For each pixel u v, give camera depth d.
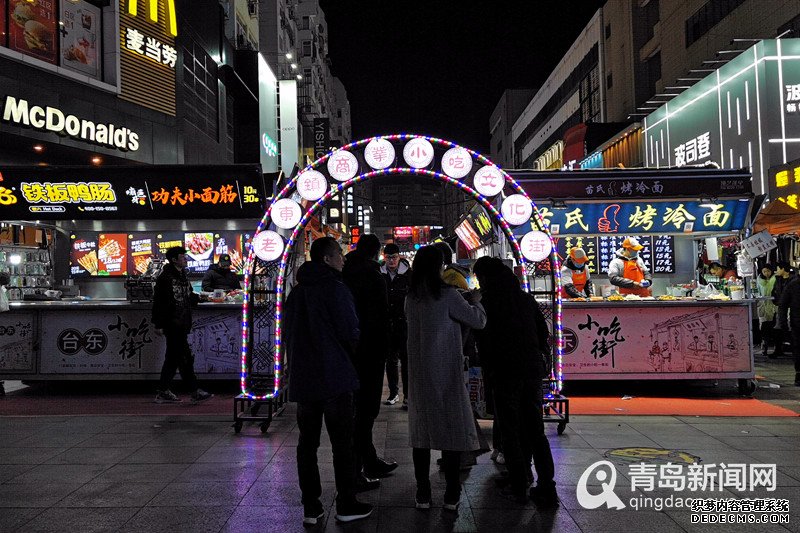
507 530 3.72
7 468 4.95
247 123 28.78
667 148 23.20
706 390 8.30
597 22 40.81
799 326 8.42
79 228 12.76
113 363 8.39
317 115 60.06
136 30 18.08
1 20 14.05
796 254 12.59
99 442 5.76
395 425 6.54
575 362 7.81
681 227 9.34
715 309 7.79
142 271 12.29
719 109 19.03
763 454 5.17
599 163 31.64
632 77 34.00
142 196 10.14
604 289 9.14
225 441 5.80
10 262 12.33
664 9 29.33
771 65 16.58
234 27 29.91
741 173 9.23
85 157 16.69
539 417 4.24
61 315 8.40
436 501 4.23
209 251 12.83
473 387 5.51
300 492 4.39
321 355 3.90
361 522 3.86
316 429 3.95
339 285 4.03
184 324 7.67
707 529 3.71
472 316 4.05
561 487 4.43
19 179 9.95
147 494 4.34
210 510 4.04
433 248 4.18
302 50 56.56
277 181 10.35
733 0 22.52
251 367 6.73
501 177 6.53
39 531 3.70
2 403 7.79
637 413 6.86
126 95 17.53
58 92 15.33
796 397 7.79
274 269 7.07
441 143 6.58
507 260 7.02
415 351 4.12
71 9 16.02
